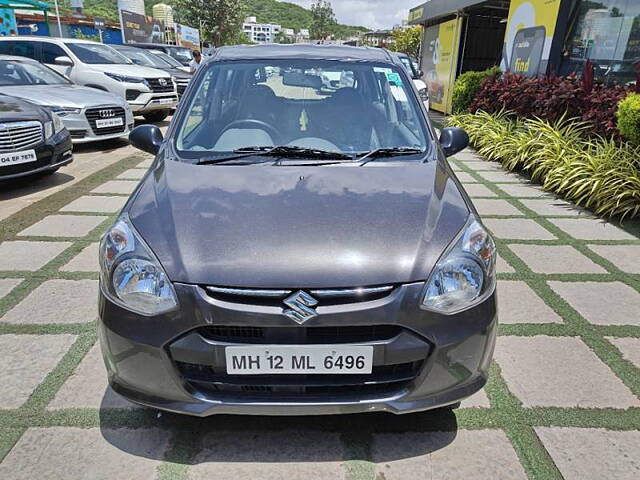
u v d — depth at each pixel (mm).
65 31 24219
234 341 1637
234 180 2193
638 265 3619
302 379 1693
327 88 2869
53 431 1957
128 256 1760
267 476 1786
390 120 2754
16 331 2633
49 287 3129
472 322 1721
